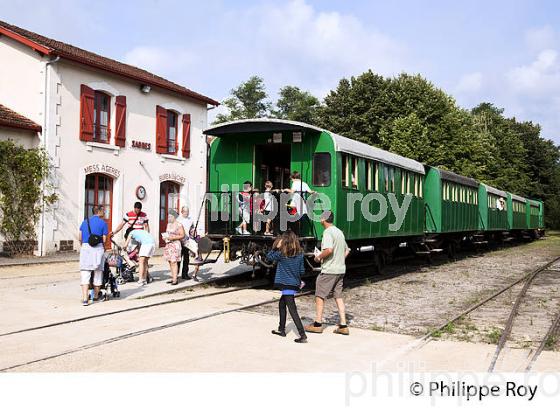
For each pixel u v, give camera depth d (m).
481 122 60.31
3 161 17.94
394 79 47.56
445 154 42.94
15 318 9.18
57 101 19.27
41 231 18.66
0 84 19.64
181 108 25.19
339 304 8.89
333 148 13.17
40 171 18.45
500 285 15.48
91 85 20.56
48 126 18.94
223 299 11.73
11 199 18.17
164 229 24.36
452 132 44.16
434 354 7.66
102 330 8.42
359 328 9.37
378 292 13.66
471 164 44.25
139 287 12.66
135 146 22.56
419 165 19.86
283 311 8.52
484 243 29.11
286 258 8.38
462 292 13.98
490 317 10.62
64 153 19.52
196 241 14.05
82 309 10.02
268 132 13.73
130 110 22.39
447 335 8.93
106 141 21.53
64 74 19.53
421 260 22.59
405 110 45.31
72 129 19.83
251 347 7.73
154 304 10.68
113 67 21.53
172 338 8.05
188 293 12.31
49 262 17.27
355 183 14.37
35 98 19.00
